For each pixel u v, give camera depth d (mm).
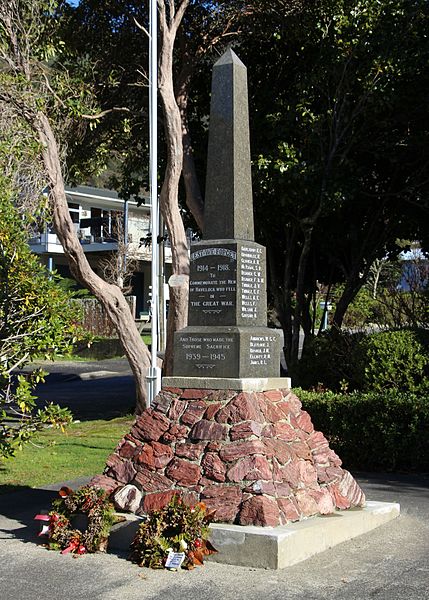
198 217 16734
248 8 16250
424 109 16125
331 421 11727
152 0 13969
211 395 7602
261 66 17469
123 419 17109
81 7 17078
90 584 6297
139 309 46250
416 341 12656
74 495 7516
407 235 18312
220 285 7922
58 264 42781
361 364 12844
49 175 14781
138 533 6891
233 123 8172
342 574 6477
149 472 7508
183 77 16984
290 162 15516
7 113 13867
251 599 5906
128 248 38219
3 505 9227
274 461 7309
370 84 15406
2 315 9555
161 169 19062
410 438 11227
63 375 30625
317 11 15562
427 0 15469
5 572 6633
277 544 6562
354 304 26344
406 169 17406
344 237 18141
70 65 16516
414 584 6227
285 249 18828
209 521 6906
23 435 9609
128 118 17984
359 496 8250
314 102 16797
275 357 8094
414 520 8328
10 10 14594
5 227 9688
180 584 6250
